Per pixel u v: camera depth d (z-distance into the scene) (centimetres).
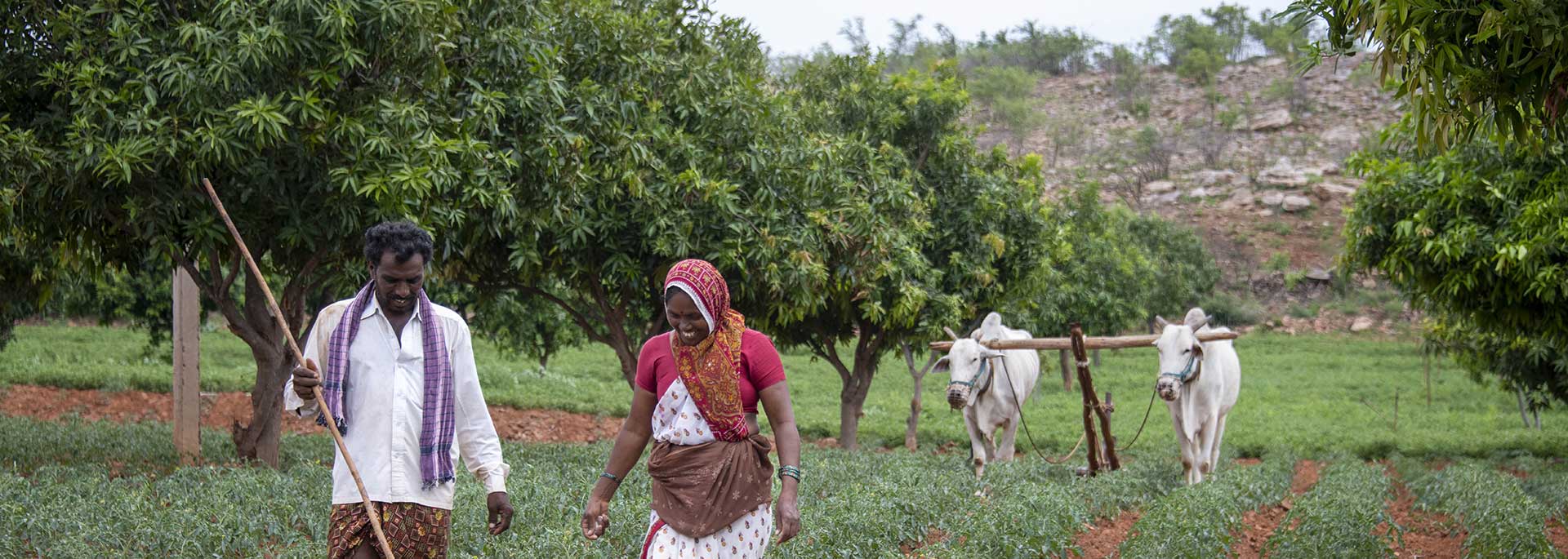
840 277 1288
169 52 886
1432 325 2153
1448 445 2080
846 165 1423
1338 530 867
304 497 830
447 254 980
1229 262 6075
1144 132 7594
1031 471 1167
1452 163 1215
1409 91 548
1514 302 1209
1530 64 512
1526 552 848
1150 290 3834
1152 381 3512
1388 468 1781
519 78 1047
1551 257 1134
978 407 1280
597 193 1119
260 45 833
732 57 1341
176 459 1150
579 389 2688
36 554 695
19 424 1402
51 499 802
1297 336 5247
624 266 1154
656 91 1220
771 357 446
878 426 2258
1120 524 1023
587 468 1073
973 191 1658
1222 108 8781
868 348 1662
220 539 708
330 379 440
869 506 819
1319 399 3197
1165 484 1229
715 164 1198
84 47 888
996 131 8269
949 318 1506
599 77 1157
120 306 2225
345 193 912
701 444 436
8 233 1012
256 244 1033
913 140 1697
